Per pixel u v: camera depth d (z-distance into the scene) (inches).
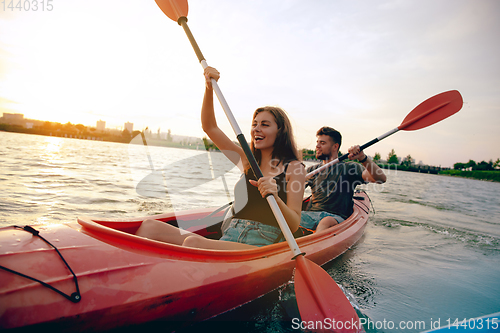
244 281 51.0
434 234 124.1
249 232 61.5
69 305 33.5
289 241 56.4
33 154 268.2
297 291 54.7
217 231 80.4
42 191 127.0
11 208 99.1
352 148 115.0
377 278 72.1
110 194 133.7
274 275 57.2
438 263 86.6
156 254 47.3
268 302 57.2
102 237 47.8
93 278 38.0
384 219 148.7
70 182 152.9
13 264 36.0
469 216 181.6
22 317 30.4
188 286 43.4
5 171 162.4
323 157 128.3
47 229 47.5
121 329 37.6
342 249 84.7
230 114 66.0
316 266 58.1
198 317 46.1
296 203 62.2
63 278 36.3
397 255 91.6
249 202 64.2
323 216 106.0
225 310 50.0
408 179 608.7
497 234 132.6
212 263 50.5
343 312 52.0
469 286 70.6
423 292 65.5
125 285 39.1
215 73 72.1
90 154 339.0
